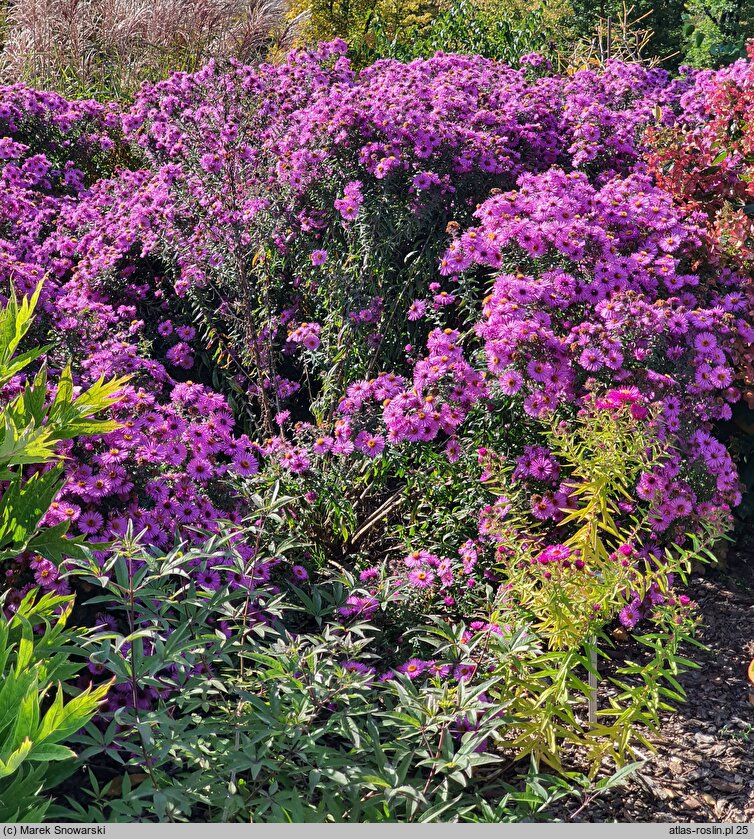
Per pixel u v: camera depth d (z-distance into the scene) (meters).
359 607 3.00
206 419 3.33
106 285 4.68
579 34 12.33
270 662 2.38
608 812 2.53
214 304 4.82
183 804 2.14
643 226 3.93
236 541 2.99
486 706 2.37
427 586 3.09
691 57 12.81
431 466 3.44
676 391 3.40
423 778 2.55
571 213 3.72
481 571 3.21
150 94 5.70
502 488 3.09
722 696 3.02
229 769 2.15
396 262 4.31
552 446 3.24
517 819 2.35
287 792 2.17
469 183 4.48
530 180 4.07
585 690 2.55
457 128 4.43
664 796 2.60
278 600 2.76
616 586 2.58
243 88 5.29
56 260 4.79
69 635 2.32
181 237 4.71
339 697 2.42
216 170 4.72
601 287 3.56
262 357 4.35
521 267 3.71
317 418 3.95
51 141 6.08
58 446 2.85
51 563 2.70
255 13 9.08
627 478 2.94
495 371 3.23
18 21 8.71
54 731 1.87
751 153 4.34
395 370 4.21
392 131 4.29
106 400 2.55
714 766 2.71
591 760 2.70
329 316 4.29
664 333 3.44
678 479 3.30
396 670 2.94
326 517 3.61
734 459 3.90
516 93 5.38
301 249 4.56
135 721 2.24
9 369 2.56
